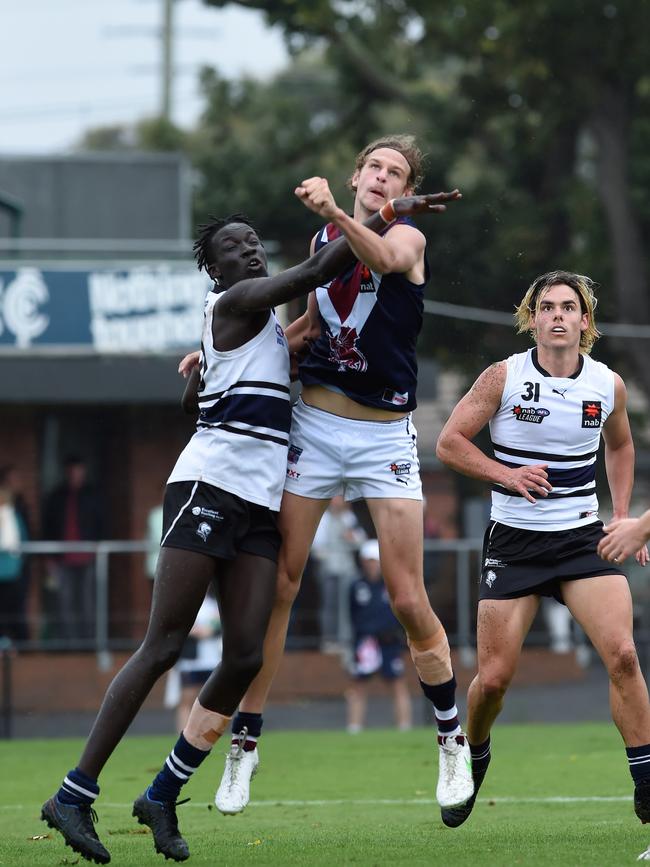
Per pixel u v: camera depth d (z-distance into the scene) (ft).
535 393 76.13
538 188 352.08
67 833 67.62
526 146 338.34
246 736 74.90
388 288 71.00
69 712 192.65
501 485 75.61
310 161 381.19
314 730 171.01
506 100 337.93
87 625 194.90
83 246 221.87
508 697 198.80
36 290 214.07
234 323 70.08
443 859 66.74
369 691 211.82
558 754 132.26
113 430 227.61
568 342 75.51
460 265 331.98
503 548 76.54
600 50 301.84
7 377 214.28
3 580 192.34
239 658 69.31
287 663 198.29
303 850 73.05
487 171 376.07
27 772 126.62
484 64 333.62
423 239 70.85
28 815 96.73
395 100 362.53
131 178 287.07
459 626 202.28
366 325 71.41
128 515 226.58
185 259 224.74
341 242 67.10
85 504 207.21
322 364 73.10
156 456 227.81
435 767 125.49
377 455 72.74
